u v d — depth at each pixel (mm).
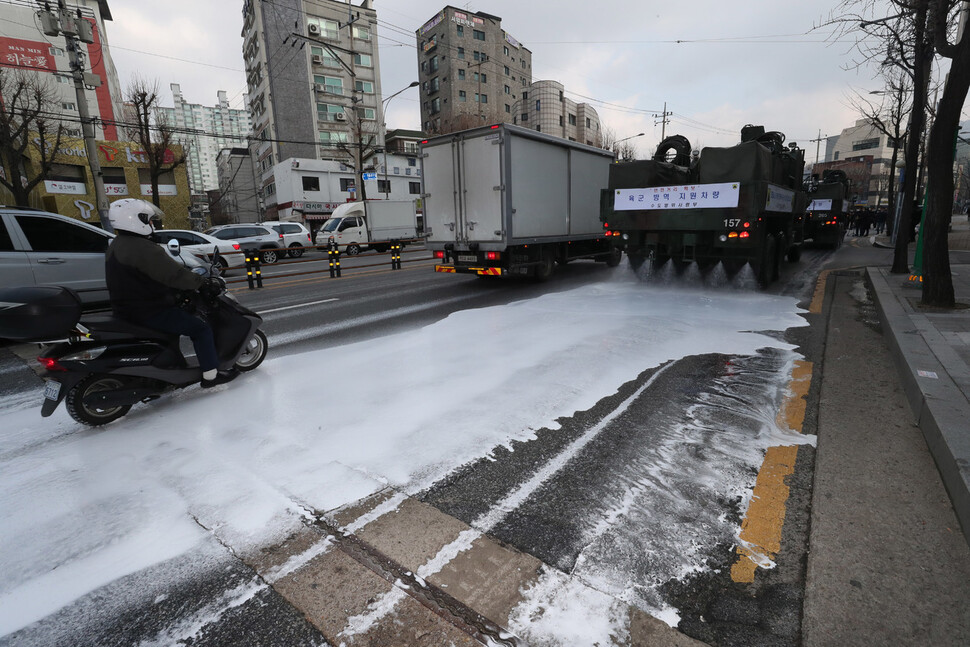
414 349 5344
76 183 28969
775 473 2664
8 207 6723
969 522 2064
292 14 43062
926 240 6164
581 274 11688
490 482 2664
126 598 1923
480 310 7516
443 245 9820
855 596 1787
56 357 3385
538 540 2186
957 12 6887
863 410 3420
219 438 3299
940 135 5824
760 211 7797
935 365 3742
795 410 3482
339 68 45844
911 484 2484
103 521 2416
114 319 3619
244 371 4773
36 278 6844
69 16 14633
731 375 4246
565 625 1724
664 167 8820
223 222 64938
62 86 35219
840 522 2203
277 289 11180
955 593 1782
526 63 69750
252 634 1737
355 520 2363
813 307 7121
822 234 17109
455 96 59344
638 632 1687
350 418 3539
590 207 11609
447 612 1798
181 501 2562
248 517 2408
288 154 44844
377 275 13578
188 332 3830
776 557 2035
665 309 7047
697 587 1887
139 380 3742
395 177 48656
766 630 1683
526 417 3467
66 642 1728
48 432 3523
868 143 85312
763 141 10078
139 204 3545
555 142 10086
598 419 3412
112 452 3150
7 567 2105
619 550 2102
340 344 5785
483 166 9008
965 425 2713
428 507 2451
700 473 2689
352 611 1821
